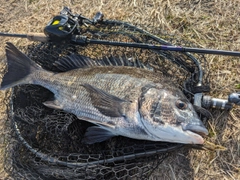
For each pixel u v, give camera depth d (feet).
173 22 2.02
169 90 1.49
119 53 1.89
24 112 1.77
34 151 1.61
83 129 1.71
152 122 1.47
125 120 1.51
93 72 1.67
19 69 1.79
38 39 1.80
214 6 2.01
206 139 1.66
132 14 2.10
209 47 1.91
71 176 1.59
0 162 1.86
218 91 1.76
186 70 1.74
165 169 1.66
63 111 1.73
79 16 1.83
